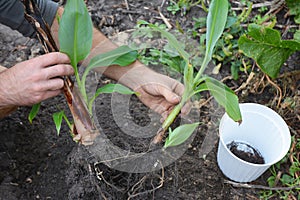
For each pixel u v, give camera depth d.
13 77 1.02
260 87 1.66
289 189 1.38
